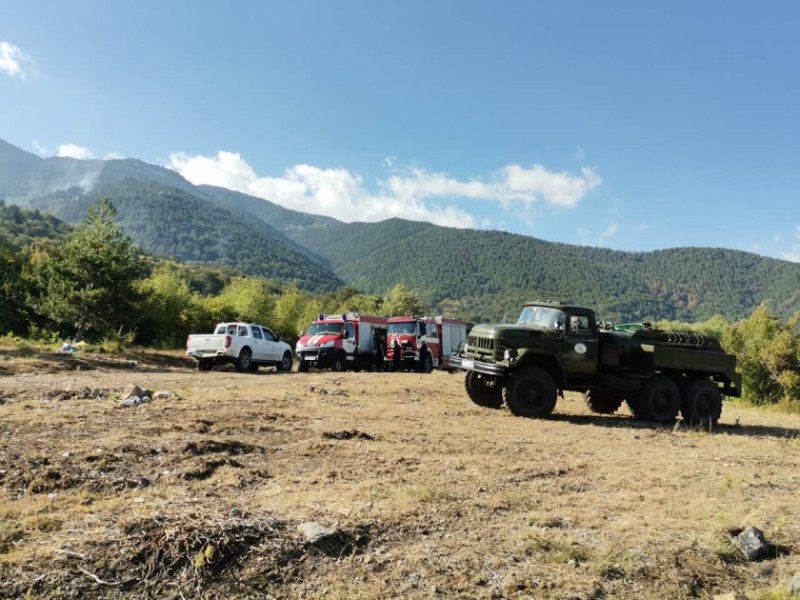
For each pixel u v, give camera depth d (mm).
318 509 5062
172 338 32688
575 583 4199
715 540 5090
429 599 3873
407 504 5398
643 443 10016
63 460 5980
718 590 4383
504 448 8461
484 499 5801
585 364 13008
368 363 27344
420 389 16719
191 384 14594
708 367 13617
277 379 18078
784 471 8250
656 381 13273
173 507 4859
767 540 5238
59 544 4062
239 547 4199
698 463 8359
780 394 30141
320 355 25109
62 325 27969
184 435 7602
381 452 7551
